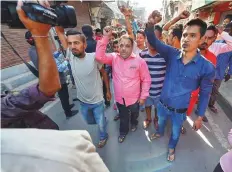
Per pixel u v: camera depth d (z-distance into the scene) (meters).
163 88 2.05
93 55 2.01
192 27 1.58
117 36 4.64
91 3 12.54
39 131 0.52
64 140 0.52
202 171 2.07
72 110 3.62
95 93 2.15
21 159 0.44
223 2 6.62
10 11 0.67
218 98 3.91
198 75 1.73
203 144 2.51
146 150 2.45
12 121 0.79
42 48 0.67
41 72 0.70
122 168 2.19
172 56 1.88
